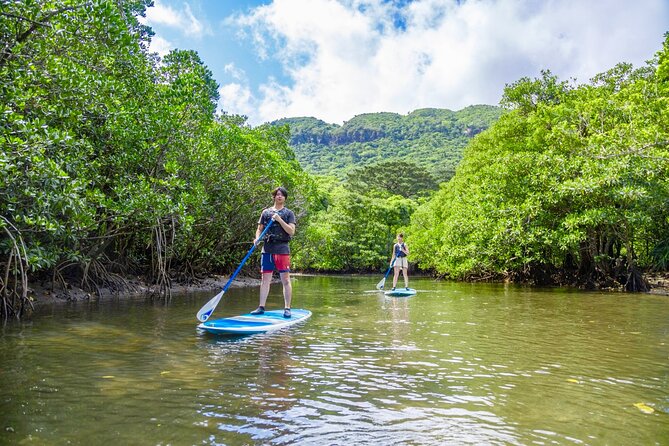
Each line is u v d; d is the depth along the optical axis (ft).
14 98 21.02
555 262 62.13
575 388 11.64
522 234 53.31
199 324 20.63
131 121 32.32
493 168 59.06
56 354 14.23
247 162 55.16
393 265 43.91
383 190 199.93
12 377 11.57
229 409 9.58
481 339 18.33
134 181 33.50
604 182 46.24
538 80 70.69
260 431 8.45
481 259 61.00
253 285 56.70
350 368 13.25
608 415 9.70
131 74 33.50
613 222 47.19
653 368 13.79
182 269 49.67
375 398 10.54
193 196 36.88
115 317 22.68
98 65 28.78
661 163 45.65
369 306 30.66
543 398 10.79
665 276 57.26
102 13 22.94
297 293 42.80
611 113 54.75
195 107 40.34
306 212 78.69
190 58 42.22
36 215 21.67
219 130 49.73
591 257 56.29
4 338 16.75
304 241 99.66
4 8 20.06
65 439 7.90
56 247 27.09
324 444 7.94
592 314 27.07
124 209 29.19
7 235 23.71
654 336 19.38
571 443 8.21
